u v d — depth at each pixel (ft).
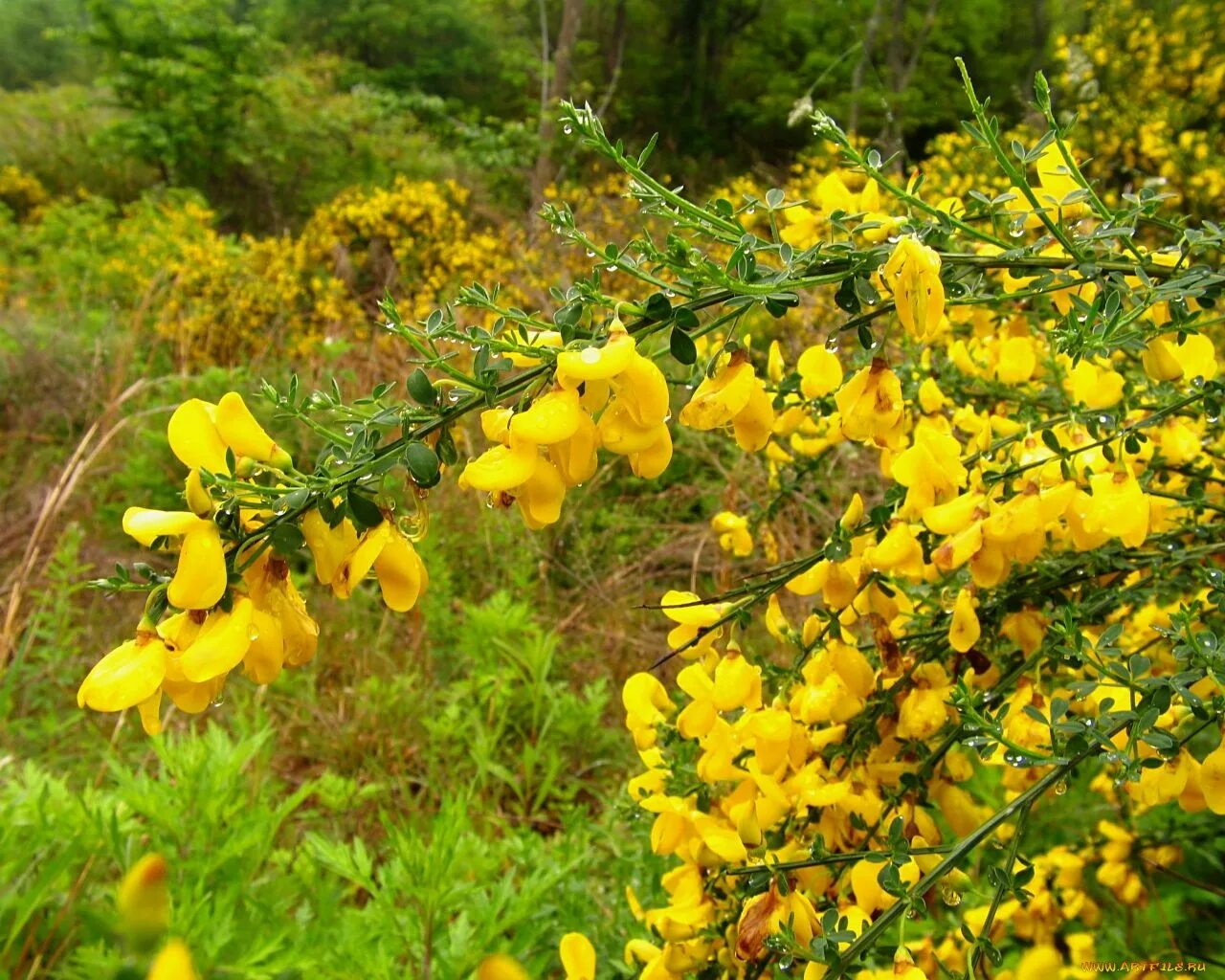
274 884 6.07
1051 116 3.20
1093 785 6.19
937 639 4.07
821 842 3.32
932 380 4.71
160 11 36.01
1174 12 24.21
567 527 12.16
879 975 3.10
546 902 5.98
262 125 37.45
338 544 2.55
